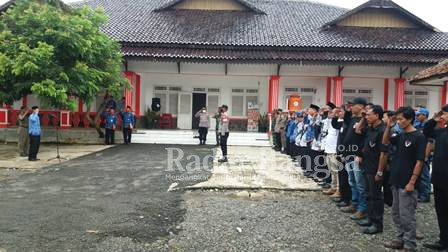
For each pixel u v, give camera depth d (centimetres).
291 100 1984
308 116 956
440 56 1916
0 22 1397
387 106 2116
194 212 617
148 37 1959
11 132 1736
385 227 558
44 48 1234
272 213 620
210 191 772
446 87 1147
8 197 693
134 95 2066
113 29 2038
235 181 852
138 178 890
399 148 479
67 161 1148
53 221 551
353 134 604
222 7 2409
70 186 795
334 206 669
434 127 545
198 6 2412
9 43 1312
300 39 2005
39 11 1386
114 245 463
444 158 473
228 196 735
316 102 2136
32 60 1230
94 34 1459
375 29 2184
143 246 463
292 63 1847
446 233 477
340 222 578
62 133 1753
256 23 2241
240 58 1836
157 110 2111
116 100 1800
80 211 605
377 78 2086
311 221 581
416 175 453
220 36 2031
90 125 1823
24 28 1357
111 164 1097
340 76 1977
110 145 1667
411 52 1927
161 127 2153
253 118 2109
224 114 1174
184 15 2333
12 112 1778
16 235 491
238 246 473
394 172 478
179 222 562
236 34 2064
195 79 2183
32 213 590
